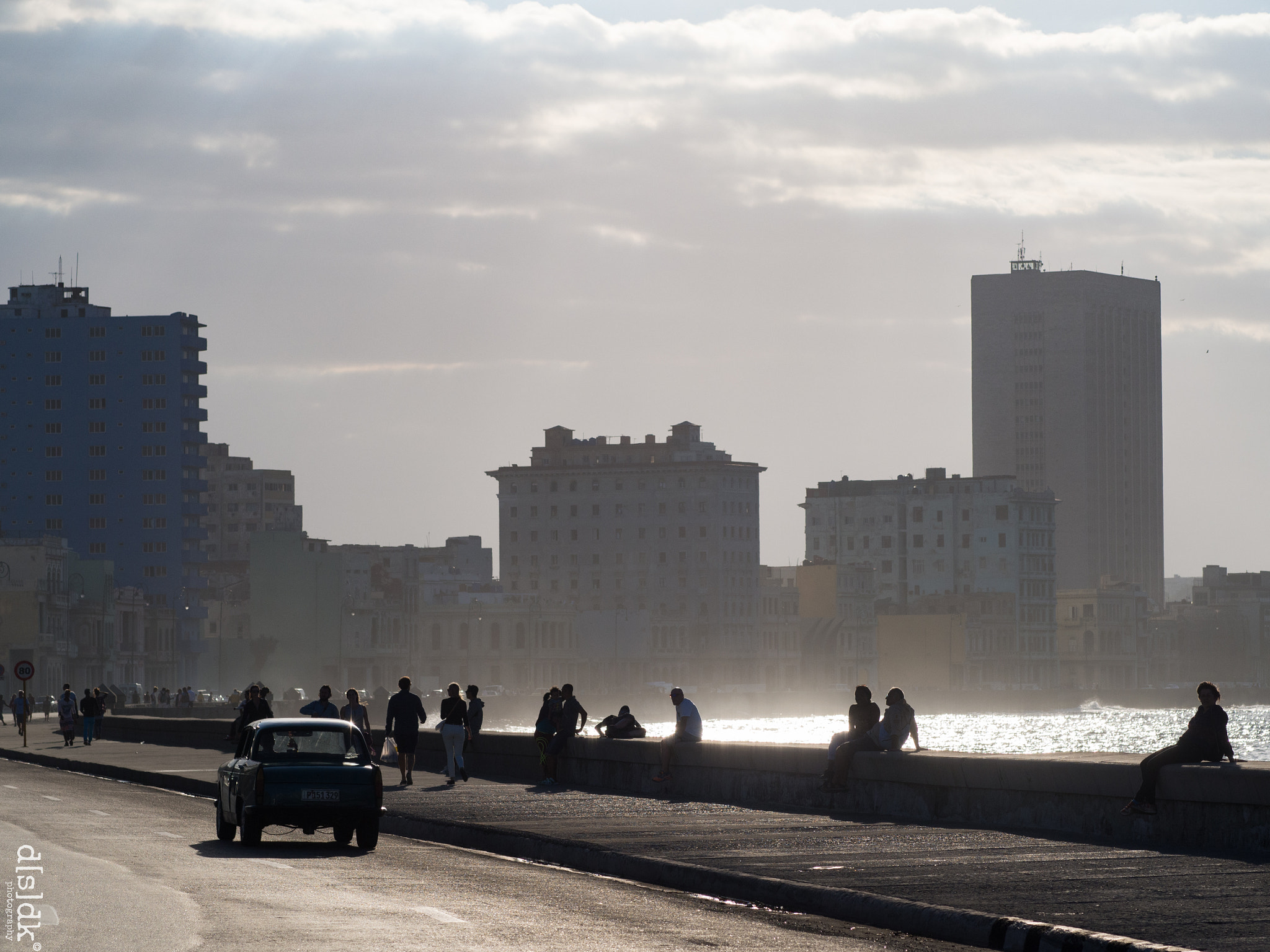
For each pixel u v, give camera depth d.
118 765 118.19
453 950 37.25
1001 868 50.53
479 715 103.69
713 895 49.16
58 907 43.12
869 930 42.47
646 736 90.00
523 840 61.12
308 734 62.69
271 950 36.69
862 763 70.81
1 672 176.75
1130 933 38.66
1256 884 46.59
